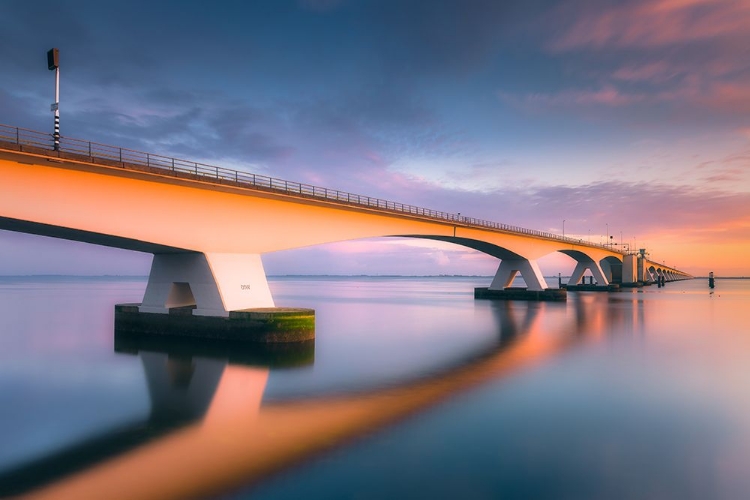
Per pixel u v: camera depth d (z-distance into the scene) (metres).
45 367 24.45
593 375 22.91
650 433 14.85
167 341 30.84
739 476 11.88
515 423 15.75
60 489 11.25
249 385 20.91
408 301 79.44
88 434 14.98
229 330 29.94
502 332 38.31
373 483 11.45
